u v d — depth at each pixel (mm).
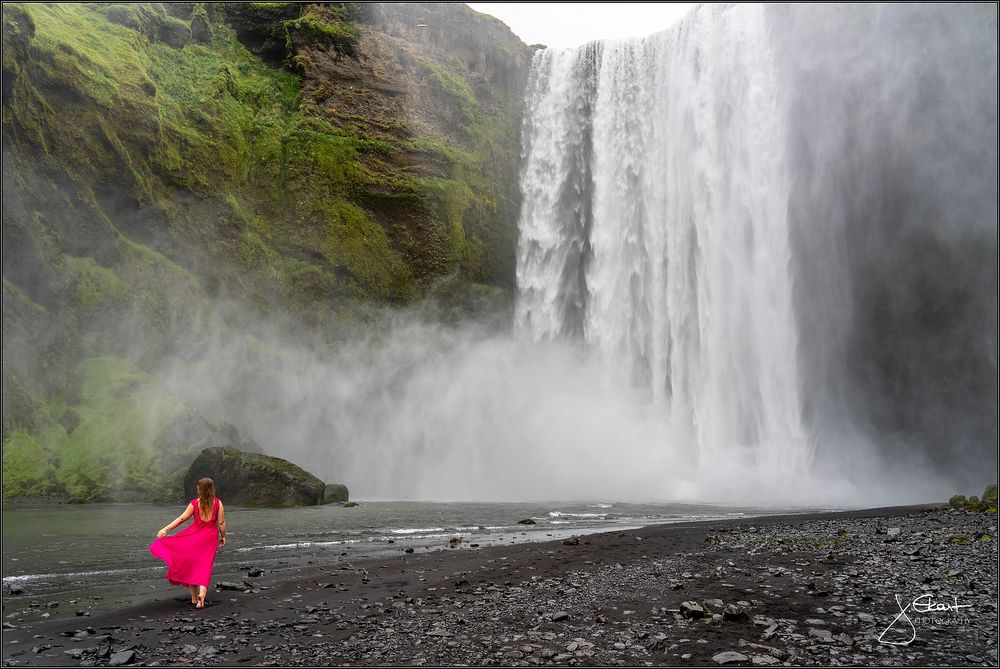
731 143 44969
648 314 45844
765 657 6547
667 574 10312
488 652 6766
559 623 7734
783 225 44906
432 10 52188
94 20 39281
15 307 29375
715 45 46156
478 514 22719
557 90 51875
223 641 7184
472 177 48719
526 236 50844
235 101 43125
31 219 30938
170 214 37125
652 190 46781
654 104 47594
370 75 47812
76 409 29609
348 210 43562
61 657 6664
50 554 13453
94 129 34531
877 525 16625
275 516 21594
